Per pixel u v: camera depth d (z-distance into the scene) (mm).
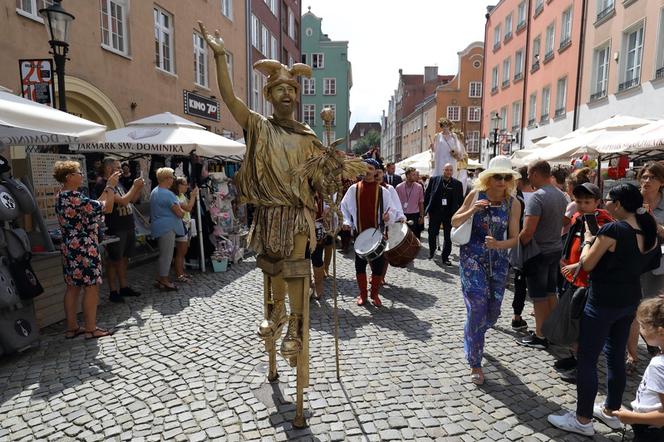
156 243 9109
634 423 2068
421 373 3490
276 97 2631
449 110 42625
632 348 3510
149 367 3615
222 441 2621
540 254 3930
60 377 3469
